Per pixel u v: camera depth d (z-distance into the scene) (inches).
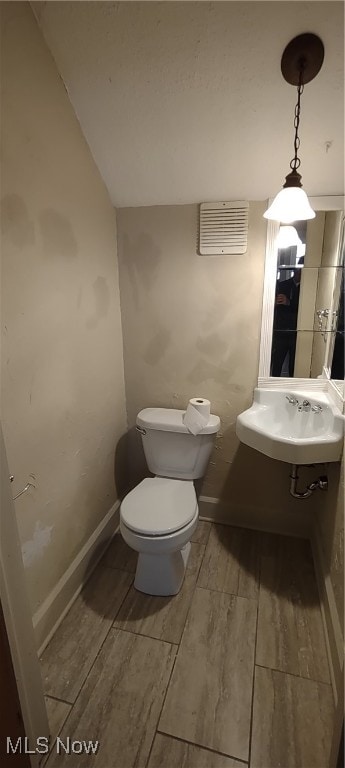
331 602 55.1
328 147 54.7
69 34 45.1
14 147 42.4
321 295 66.1
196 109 52.0
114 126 55.8
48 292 50.9
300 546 76.7
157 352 77.6
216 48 44.6
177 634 56.8
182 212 68.4
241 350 72.8
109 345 72.6
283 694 48.5
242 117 52.2
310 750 42.8
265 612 60.7
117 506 81.4
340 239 62.7
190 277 71.3
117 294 74.7
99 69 48.5
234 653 53.9
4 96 40.3
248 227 66.3
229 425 78.0
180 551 68.0
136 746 43.1
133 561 72.5
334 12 40.3
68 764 41.6
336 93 47.7
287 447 57.1
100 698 47.9
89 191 60.9
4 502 34.5
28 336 47.0
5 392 43.3
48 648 54.5
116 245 72.9
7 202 41.9
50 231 50.6
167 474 74.7
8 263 42.6
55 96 49.2
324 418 62.7
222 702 47.5
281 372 71.9
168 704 47.3
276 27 42.1
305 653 53.9
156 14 42.2
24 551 49.3
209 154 58.4
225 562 71.9
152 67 47.6
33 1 42.3
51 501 55.0
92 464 68.4
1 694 34.3
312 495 77.5
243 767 41.3
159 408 79.7
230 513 83.2
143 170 62.7
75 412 60.6
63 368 55.9
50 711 46.6
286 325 69.2
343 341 60.2
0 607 34.1
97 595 64.1
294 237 64.7
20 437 46.6
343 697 37.0
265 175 60.6
